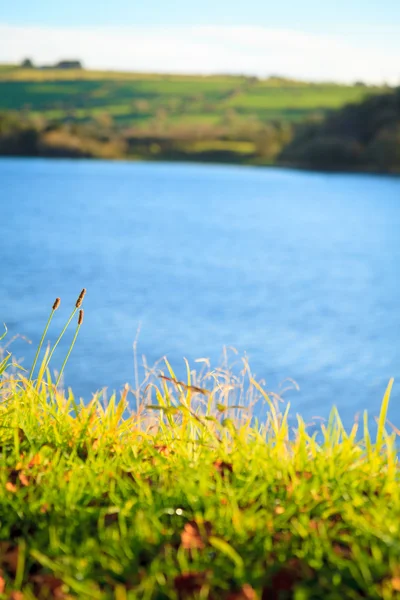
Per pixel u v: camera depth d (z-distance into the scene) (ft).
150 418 16.12
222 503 12.19
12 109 626.64
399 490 12.35
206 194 335.67
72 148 600.80
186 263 133.39
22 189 324.19
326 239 185.98
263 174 514.68
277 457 13.33
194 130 632.79
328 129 544.21
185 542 11.20
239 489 12.42
